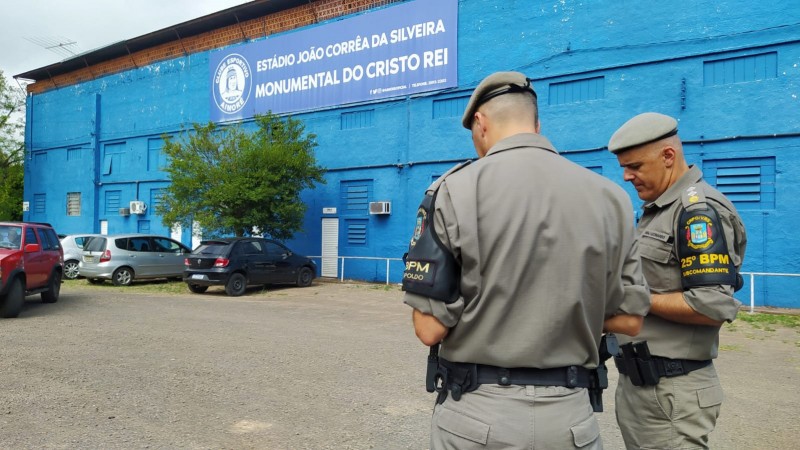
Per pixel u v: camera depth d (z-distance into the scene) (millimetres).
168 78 23625
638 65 13148
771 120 11664
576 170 1716
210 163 16531
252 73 20797
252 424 4500
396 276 16984
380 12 17531
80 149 26953
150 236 17141
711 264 2068
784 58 11555
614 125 13438
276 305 12141
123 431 4297
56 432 4250
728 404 5191
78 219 26859
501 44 15266
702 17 12398
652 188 2338
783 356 7293
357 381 5785
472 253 1583
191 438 4188
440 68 16328
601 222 1646
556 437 1602
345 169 18234
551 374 1634
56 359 6520
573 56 14047
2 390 5262
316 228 18781
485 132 1841
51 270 11375
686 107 12539
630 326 1739
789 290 11406
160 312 10648
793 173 11445
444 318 1618
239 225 16328
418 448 4090
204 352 7027
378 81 17594
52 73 28250
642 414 2289
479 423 1620
